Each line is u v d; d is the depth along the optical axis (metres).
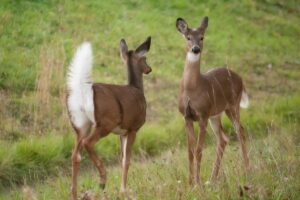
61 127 27.23
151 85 36.09
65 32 38.06
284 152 21.56
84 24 39.97
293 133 27.09
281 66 44.06
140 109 20.12
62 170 24.34
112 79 35.00
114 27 41.06
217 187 17.55
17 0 39.31
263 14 52.06
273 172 18.67
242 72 41.62
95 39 38.78
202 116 20.80
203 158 23.47
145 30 42.06
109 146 27.08
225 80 22.42
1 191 22.27
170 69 38.53
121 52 21.59
